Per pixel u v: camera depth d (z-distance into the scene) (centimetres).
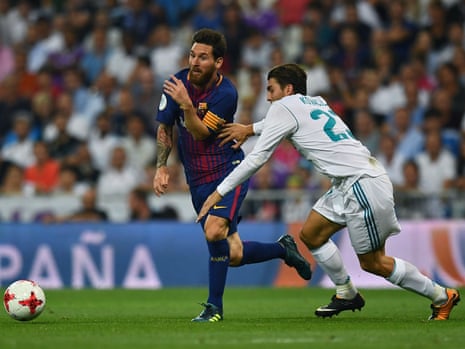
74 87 6700
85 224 5150
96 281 5103
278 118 2634
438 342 2056
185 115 2641
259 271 5097
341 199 2675
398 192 5141
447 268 4984
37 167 5919
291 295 4319
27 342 2064
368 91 6247
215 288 2703
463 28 6581
